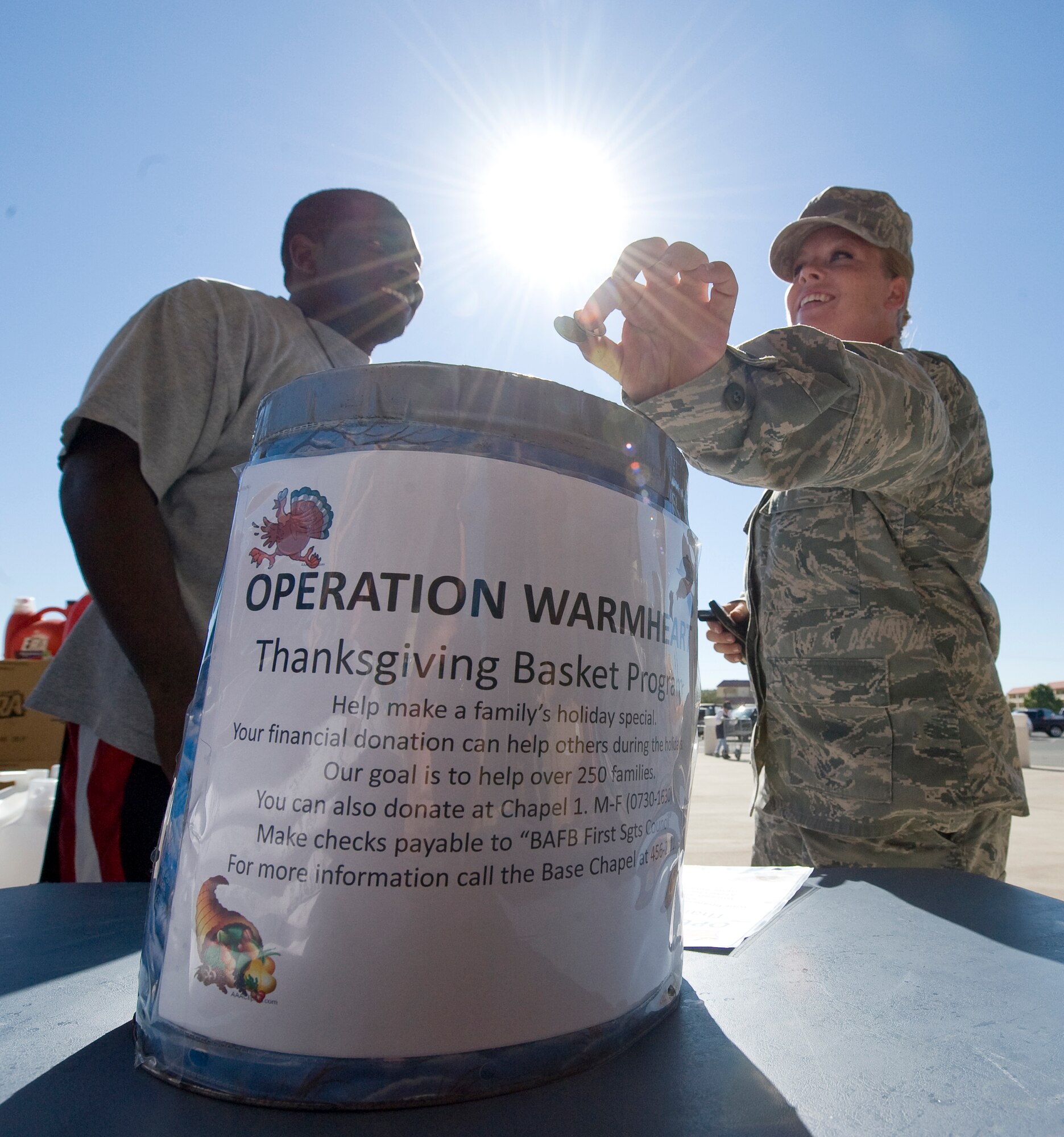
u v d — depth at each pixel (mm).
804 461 791
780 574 1479
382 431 330
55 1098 299
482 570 319
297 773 304
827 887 708
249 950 299
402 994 290
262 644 324
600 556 352
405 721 302
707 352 744
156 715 1135
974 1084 321
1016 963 485
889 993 430
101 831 1219
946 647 1309
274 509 340
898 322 1888
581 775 331
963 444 1276
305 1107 286
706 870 803
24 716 2244
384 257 1739
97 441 1163
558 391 354
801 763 1398
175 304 1278
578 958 323
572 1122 285
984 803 1248
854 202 1714
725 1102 302
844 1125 286
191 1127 277
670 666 397
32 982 433
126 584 1110
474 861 302
